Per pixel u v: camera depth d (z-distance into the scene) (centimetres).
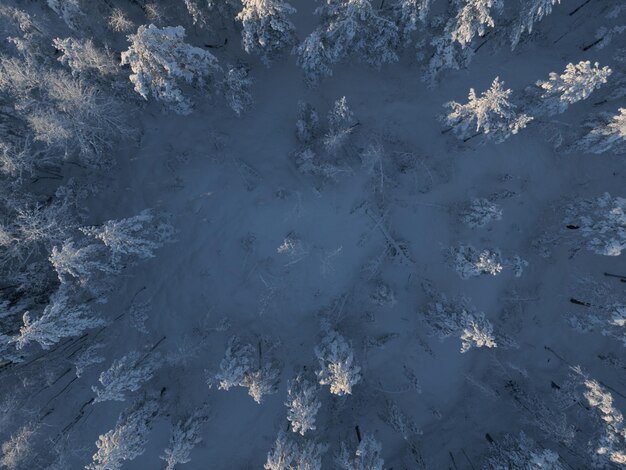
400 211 2464
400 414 2302
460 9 1831
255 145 2439
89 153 2109
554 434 2142
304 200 2388
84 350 2164
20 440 1927
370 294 2433
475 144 2484
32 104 1839
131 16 2141
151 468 2331
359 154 2370
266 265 2369
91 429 2272
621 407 2408
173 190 2392
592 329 2434
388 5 2147
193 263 2389
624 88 2338
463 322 1980
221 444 2378
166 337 2366
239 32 2383
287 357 2406
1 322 1861
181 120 2452
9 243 1841
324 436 2375
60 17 1886
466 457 2431
